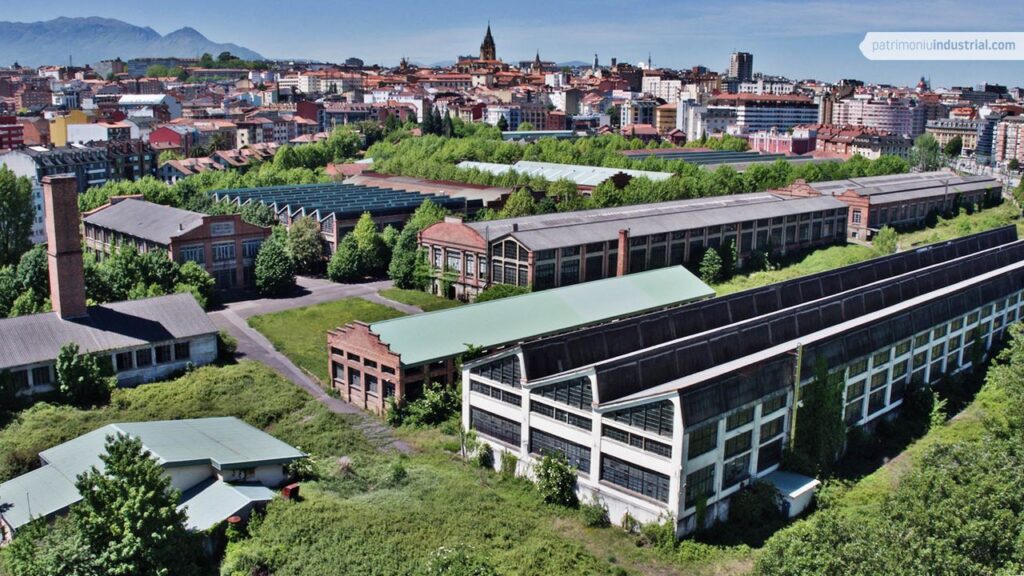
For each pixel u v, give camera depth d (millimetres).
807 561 53031
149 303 107375
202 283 132000
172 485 70812
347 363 97562
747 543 70438
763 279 158375
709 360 84875
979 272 132000
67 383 93750
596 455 73938
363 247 156500
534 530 70250
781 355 78312
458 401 93500
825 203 187125
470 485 77375
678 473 68188
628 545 69625
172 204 198875
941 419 94312
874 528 57219
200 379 100688
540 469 76562
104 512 59719
